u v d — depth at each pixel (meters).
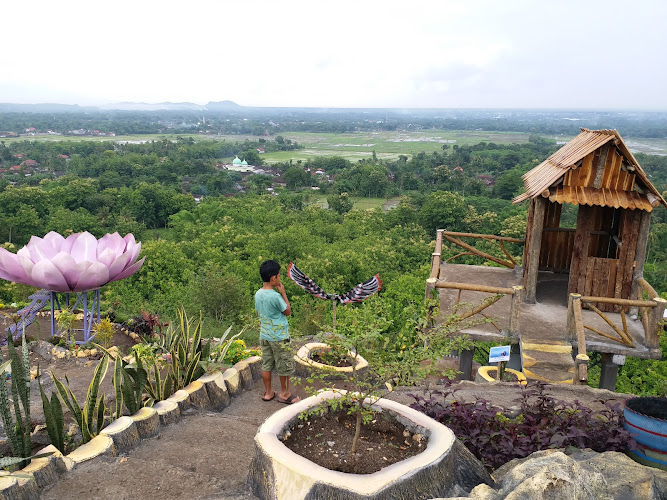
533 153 162.62
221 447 4.52
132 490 3.52
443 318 9.00
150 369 6.16
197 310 17.52
